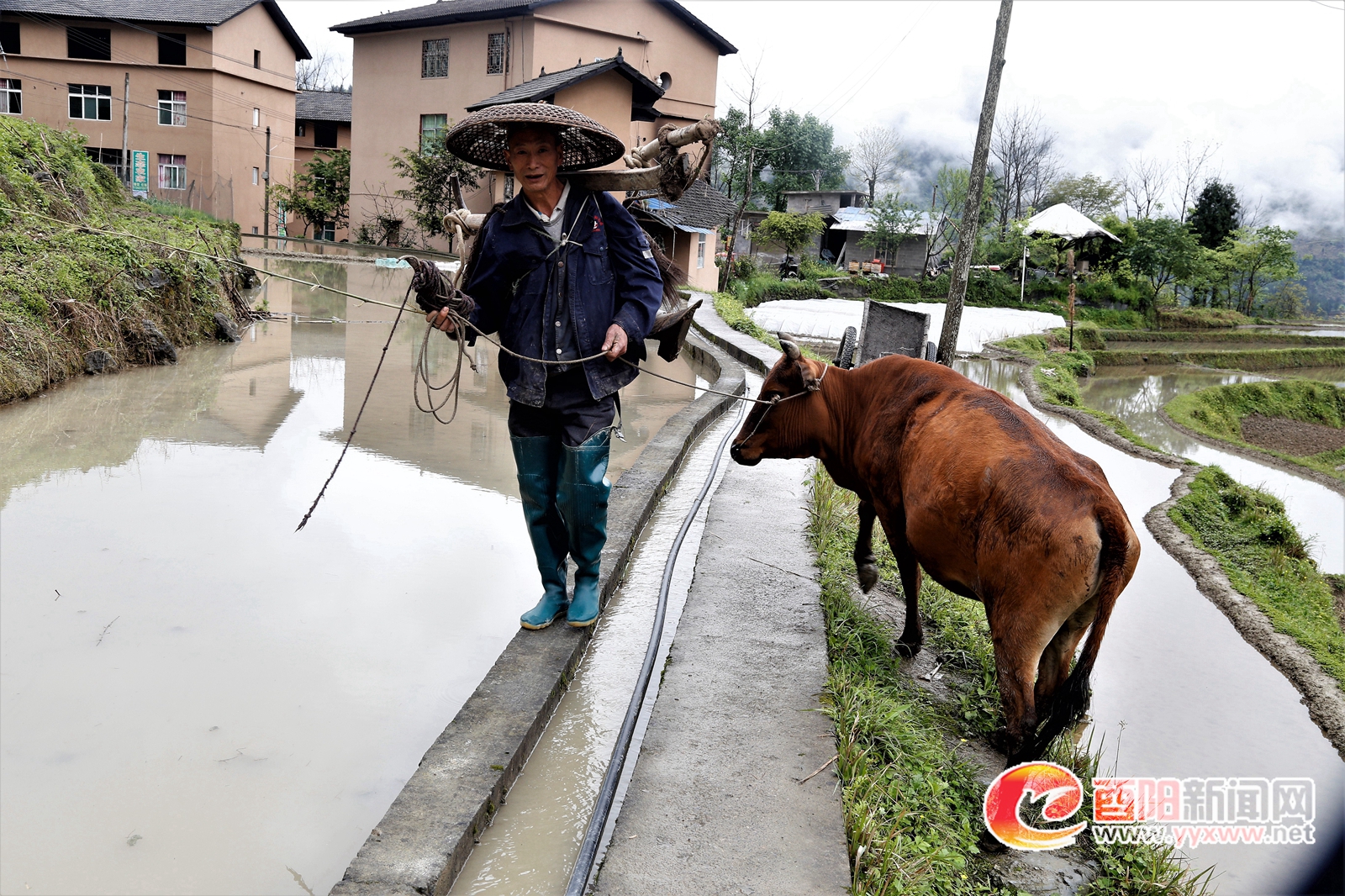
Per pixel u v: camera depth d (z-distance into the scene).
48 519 5.79
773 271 43.84
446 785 3.24
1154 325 47.03
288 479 6.87
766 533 6.12
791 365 4.70
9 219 10.62
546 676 4.02
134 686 3.98
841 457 4.73
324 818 3.25
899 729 3.89
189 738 3.64
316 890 2.91
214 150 36.59
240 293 15.76
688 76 36.97
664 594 5.10
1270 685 6.81
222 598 4.84
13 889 2.81
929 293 42.09
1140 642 7.48
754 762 3.53
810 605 5.02
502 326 4.14
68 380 9.52
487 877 3.03
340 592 5.02
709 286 33.34
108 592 4.83
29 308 9.41
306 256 27.33
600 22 34.06
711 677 4.18
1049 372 27.20
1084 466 3.67
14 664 4.08
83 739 3.59
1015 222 47.31
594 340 4.02
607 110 29.22
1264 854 4.25
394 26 35.31
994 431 3.73
